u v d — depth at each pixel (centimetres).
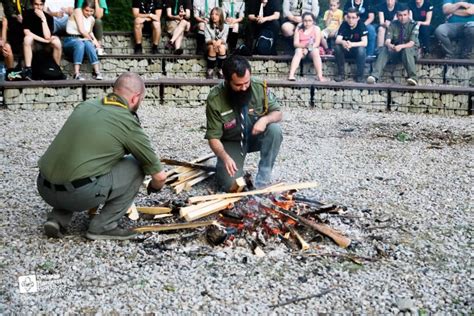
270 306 320
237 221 402
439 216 455
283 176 554
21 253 376
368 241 405
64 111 880
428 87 906
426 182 545
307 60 1057
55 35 973
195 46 1137
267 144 484
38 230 413
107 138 371
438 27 1062
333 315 312
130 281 344
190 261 369
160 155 629
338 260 375
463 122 838
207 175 510
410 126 805
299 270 361
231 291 335
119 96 384
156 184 398
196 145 677
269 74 1066
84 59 1026
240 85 440
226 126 462
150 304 320
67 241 394
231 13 1071
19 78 910
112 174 381
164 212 431
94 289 334
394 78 1043
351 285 345
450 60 1021
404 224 437
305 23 1003
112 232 396
